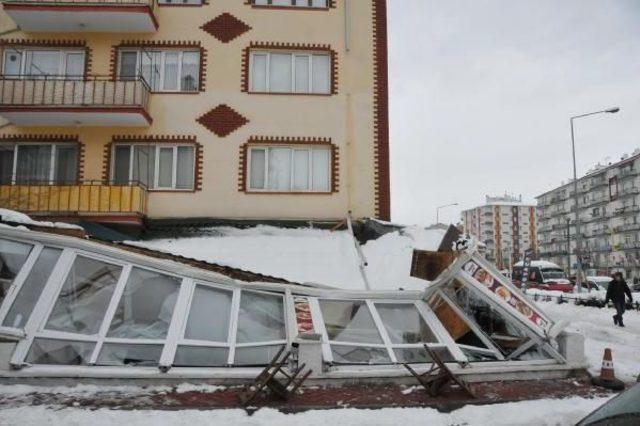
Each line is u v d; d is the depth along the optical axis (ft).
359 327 26.81
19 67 52.16
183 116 51.78
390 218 52.42
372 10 55.31
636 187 291.79
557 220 373.40
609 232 313.32
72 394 19.56
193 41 53.01
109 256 23.39
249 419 17.49
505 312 26.35
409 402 20.16
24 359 20.36
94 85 48.37
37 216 46.11
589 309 66.03
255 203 51.24
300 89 53.88
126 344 22.16
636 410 11.06
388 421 17.85
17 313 21.29
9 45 51.98
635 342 37.86
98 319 22.35
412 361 25.07
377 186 52.54
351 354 25.08
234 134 51.98
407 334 26.91
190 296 24.06
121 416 17.20
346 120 53.21
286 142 52.29
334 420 17.71
